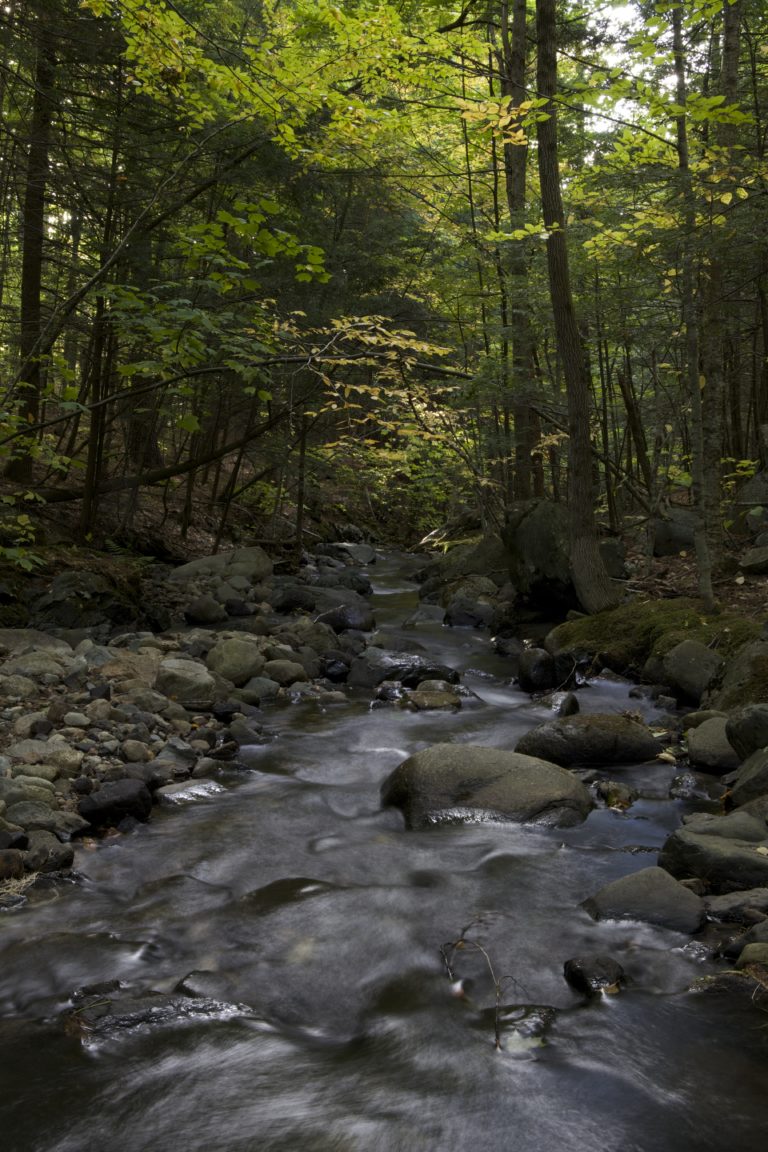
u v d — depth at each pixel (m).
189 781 5.79
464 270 14.21
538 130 9.49
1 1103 2.89
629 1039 3.21
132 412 12.84
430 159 15.89
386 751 6.62
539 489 15.67
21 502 12.25
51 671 7.38
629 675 8.59
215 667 8.30
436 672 8.71
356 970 3.75
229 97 9.92
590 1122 2.79
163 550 13.96
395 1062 3.12
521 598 11.31
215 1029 3.31
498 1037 3.23
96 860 4.74
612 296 10.74
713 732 6.23
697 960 3.73
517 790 5.40
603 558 11.69
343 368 12.63
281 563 15.47
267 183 12.00
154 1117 2.83
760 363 15.41
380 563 18.47
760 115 12.88
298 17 10.62
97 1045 3.19
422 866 4.72
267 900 4.32
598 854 4.83
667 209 8.27
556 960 3.80
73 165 10.74
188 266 6.89
